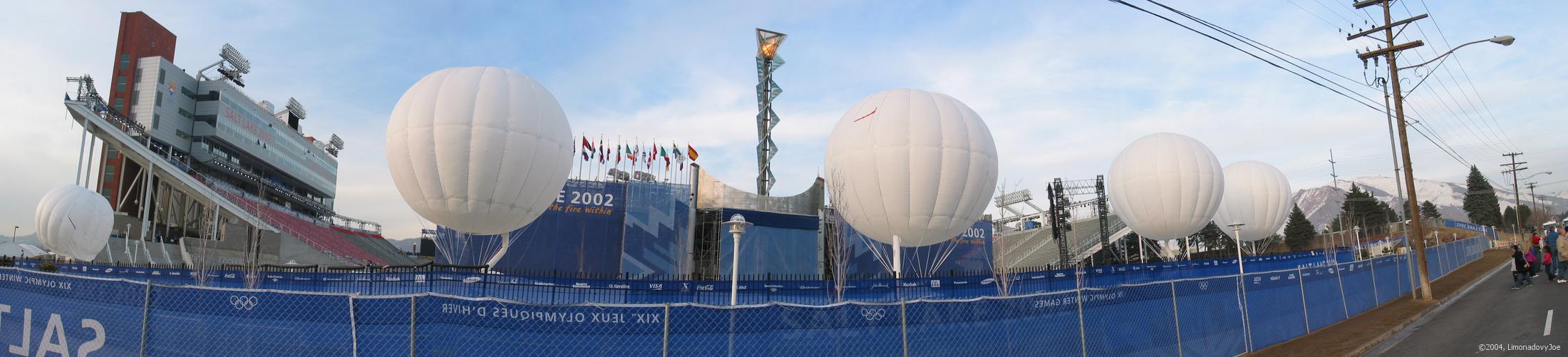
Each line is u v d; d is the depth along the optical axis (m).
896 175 24.23
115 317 9.64
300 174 124.12
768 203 47.94
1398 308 24.47
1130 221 36.12
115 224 67.94
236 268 28.73
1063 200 50.53
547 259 42.88
